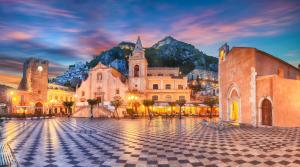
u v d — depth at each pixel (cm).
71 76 16350
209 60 19212
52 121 4116
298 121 2806
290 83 2839
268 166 950
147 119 4894
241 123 3158
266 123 2881
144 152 1236
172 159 1073
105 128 2705
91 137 1867
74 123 3597
